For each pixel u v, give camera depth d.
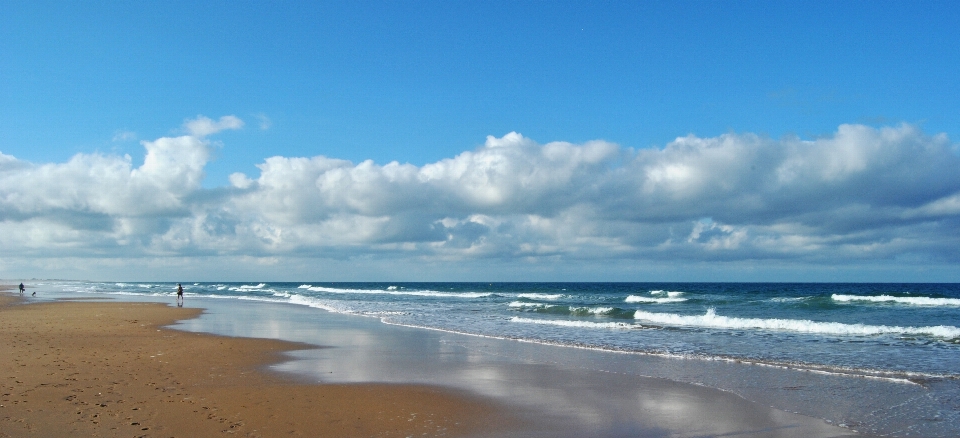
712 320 25.58
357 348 17.44
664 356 15.73
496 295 63.34
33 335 18.88
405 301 50.75
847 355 15.59
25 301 46.09
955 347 16.95
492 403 9.99
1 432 7.59
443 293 71.06
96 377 11.61
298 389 10.96
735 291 74.62
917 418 9.02
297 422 8.53
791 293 65.19
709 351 16.64
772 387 11.44
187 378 11.91
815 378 12.38
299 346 17.75
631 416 9.16
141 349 16.17
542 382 11.98
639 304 42.25
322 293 75.06
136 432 7.76
